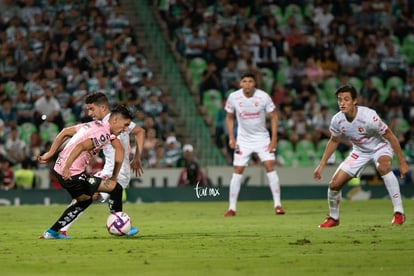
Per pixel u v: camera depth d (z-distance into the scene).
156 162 65.94
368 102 75.38
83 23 74.88
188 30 77.31
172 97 74.12
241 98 46.06
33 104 69.44
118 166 30.22
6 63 72.94
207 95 72.94
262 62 76.44
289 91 74.50
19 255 25.48
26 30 75.12
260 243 28.62
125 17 77.69
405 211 47.88
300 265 22.61
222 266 22.50
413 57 81.06
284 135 71.00
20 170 62.66
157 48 77.25
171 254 25.47
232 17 78.69
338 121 34.72
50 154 30.28
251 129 46.12
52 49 73.44
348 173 35.12
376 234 31.47
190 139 71.12
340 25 80.94
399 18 82.25
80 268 22.25
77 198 30.50
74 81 71.00
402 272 21.05
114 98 70.81
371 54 79.69
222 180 64.81
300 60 77.62
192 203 60.75
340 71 78.06
